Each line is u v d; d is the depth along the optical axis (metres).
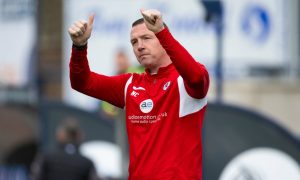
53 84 35.81
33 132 35.03
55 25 36.75
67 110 23.62
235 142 19.45
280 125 19.41
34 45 35.91
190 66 10.30
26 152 35.25
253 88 32.97
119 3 34.66
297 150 19.34
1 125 35.47
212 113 19.55
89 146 23.27
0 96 35.81
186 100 10.72
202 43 33.47
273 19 33.78
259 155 19.47
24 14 36.09
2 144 35.28
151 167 10.73
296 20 33.94
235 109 19.45
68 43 35.44
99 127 23.25
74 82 11.30
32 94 35.62
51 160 21.88
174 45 10.34
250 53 33.62
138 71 20.80
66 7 35.44
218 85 23.92
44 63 36.16
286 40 33.81
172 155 10.70
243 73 33.47
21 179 35.00
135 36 11.00
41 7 37.06
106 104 23.47
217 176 19.50
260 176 19.44
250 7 33.59
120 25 34.62
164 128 10.77
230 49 33.59
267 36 33.72
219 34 23.73
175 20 33.91
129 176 11.03
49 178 21.83
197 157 10.80
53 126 23.73
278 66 33.78
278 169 19.42
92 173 21.95
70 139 21.89
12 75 36.16
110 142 23.03
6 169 35.09
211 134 19.52
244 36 33.56
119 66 22.66
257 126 19.45
